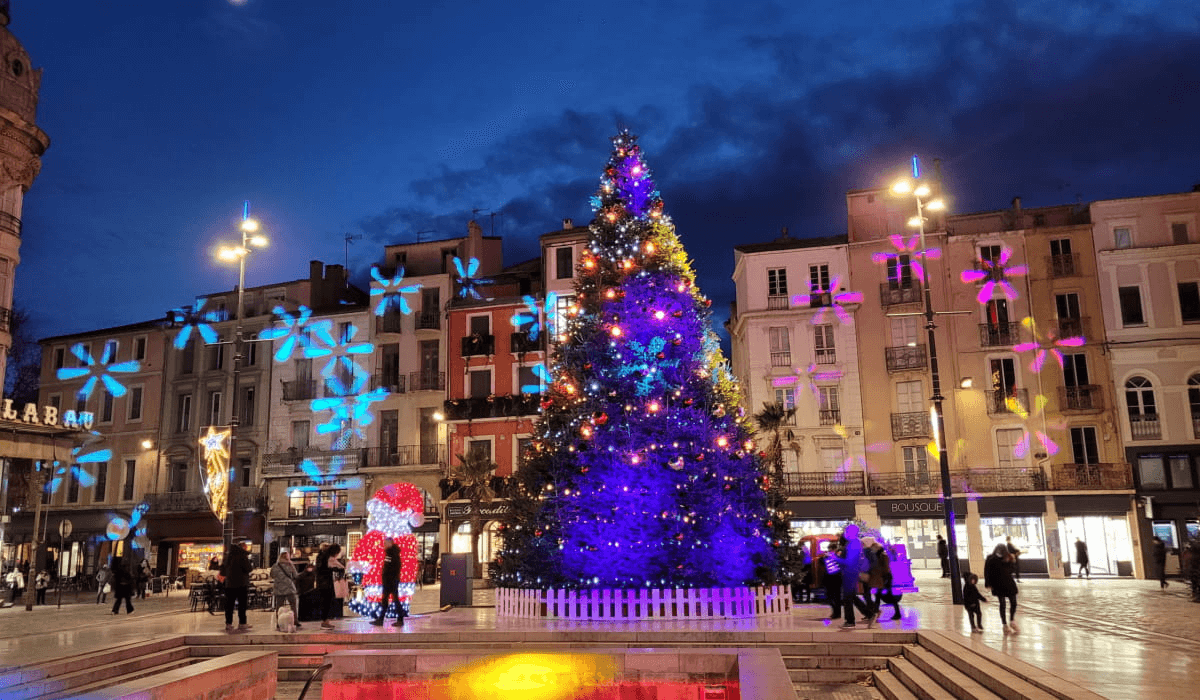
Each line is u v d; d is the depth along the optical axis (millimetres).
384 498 18938
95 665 12883
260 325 47062
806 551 21875
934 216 40969
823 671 13156
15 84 31469
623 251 18141
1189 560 23172
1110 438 37812
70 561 46812
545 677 9469
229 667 9523
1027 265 39781
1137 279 38844
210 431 23609
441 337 44250
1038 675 9273
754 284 41969
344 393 44781
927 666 11641
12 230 30812
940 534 38031
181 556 45250
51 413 31188
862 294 40719
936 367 22266
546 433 18125
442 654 9719
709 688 9305
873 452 39312
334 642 14641
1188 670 10039
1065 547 36938
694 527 16469
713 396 17672
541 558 17156
